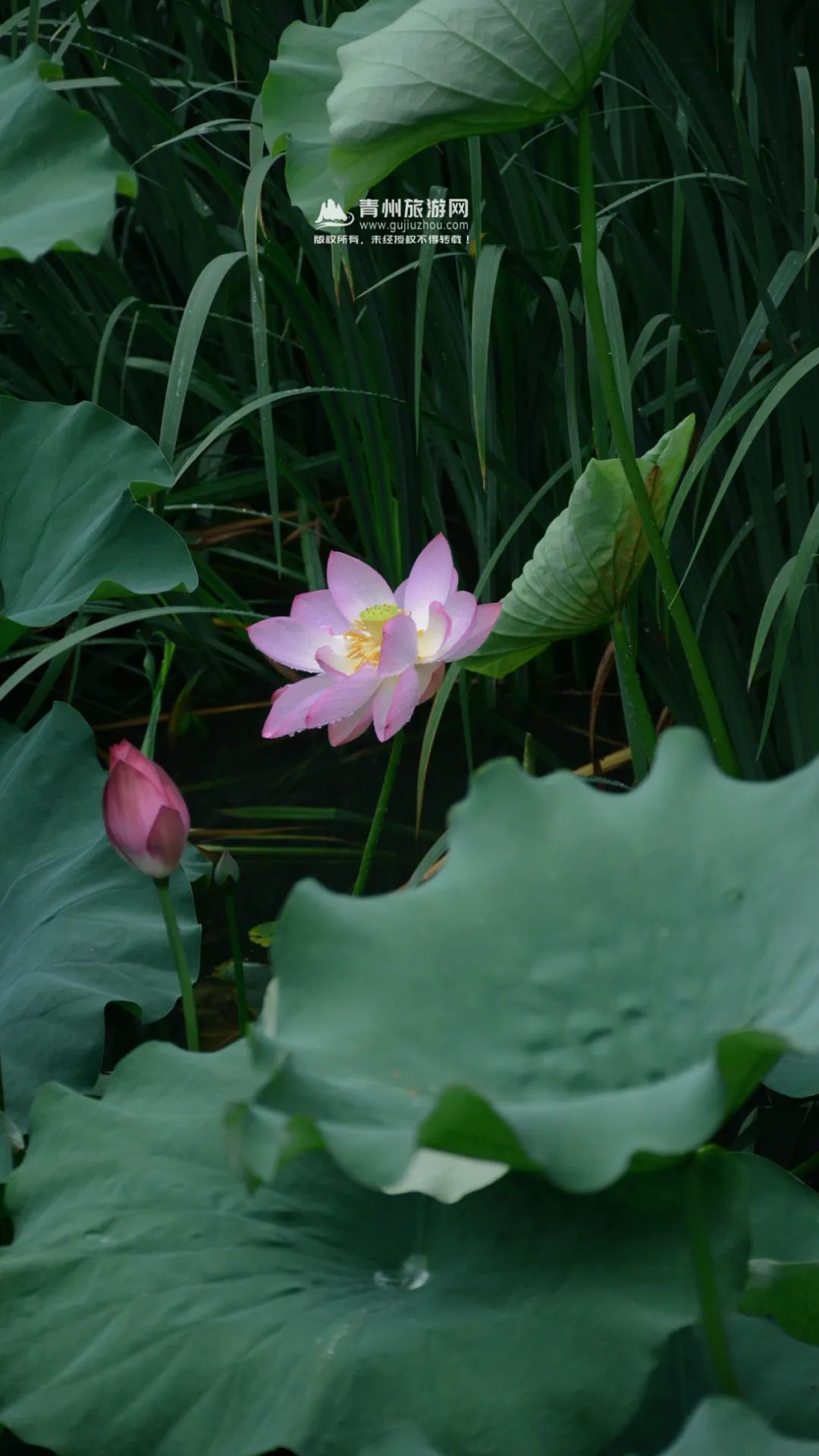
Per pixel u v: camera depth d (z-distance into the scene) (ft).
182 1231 9.80
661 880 9.54
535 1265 9.58
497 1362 9.46
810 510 11.95
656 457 10.62
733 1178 9.48
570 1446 9.37
